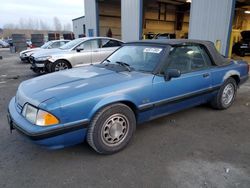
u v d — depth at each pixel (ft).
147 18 68.54
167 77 10.25
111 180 7.64
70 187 7.33
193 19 31.60
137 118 9.97
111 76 9.89
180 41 11.62
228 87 14.30
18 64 40.47
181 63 11.42
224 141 10.30
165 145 9.94
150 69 10.47
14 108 9.14
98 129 8.63
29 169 8.27
